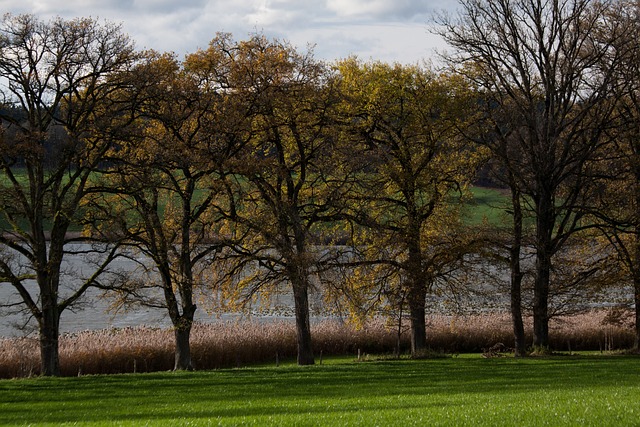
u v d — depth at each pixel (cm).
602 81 4206
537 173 4178
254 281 4412
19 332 5409
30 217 3400
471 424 1529
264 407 2223
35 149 3111
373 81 4334
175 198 4247
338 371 3519
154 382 3136
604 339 5094
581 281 4391
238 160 3697
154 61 3650
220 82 3900
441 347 5003
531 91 4322
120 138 3475
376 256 4362
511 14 4200
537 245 4191
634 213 4153
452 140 4456
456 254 4091
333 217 4097
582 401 1925
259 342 4847
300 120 4031
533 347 4438
